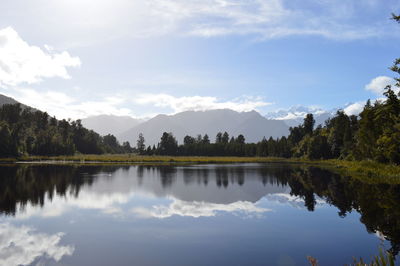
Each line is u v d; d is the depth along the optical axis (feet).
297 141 590.55
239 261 51.08
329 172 232.94
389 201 104.47
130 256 53.16
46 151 507.30
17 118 640.58
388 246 58.70
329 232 68.95
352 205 99.55
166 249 57.06
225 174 218.79
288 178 189.88
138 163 383.65
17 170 236.22
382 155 216.13
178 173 226.79
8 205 96.73
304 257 53.11
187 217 83.05
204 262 50.42
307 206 99.60
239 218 82.58
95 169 261.65
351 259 52.16
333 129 418.92
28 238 63.10
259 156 618.03
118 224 74.79
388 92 180.24
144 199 110.73
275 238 64.08
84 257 52.70
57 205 97.66
